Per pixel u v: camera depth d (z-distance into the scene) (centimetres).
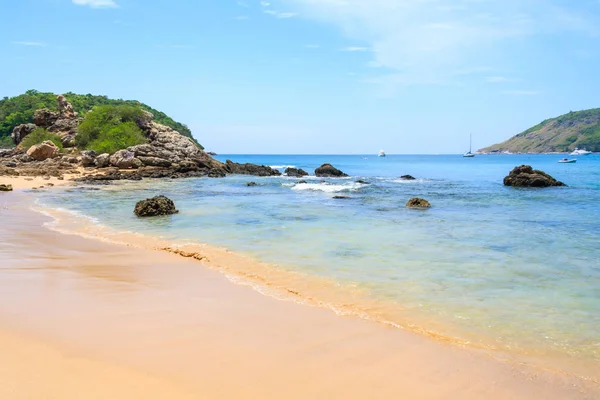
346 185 3978
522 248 1260
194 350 561
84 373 482
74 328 618
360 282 905
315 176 5684
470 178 5453
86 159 5094
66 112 6781
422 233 1497
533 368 549
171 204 1973
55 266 988
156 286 852
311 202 2514
